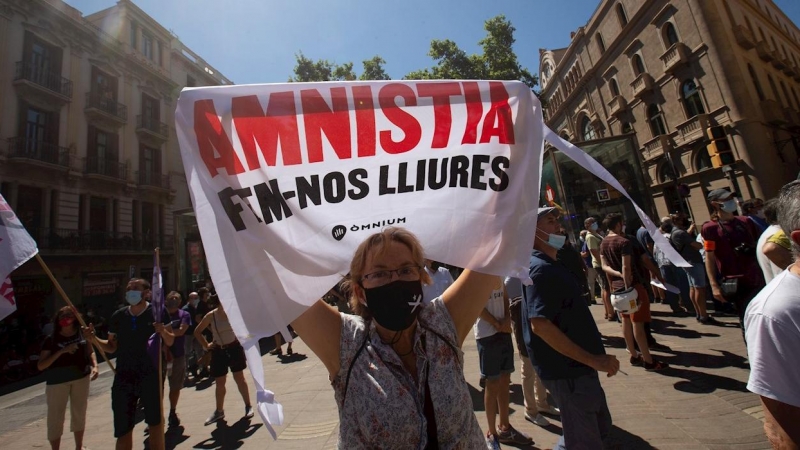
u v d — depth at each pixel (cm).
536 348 224
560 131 3028
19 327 1466
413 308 126
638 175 942
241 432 433
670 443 290
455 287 145
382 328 131
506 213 150
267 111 146
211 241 131
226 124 142
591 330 212
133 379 358
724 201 383
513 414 379
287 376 652
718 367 421
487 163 156
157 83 2367
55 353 398
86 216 1883
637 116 2070
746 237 372
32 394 853
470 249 147
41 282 1647
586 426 205
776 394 127
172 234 2348
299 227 141
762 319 135
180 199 2439
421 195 152
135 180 2155
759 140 1498
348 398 119
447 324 131
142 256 2122
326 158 148
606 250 469
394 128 155
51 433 393
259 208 138
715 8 1628
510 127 159
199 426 467
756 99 1577
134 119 2191
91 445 452
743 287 365
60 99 1806
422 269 137
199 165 136
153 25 2389
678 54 1722
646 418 332
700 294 611
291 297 132
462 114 158
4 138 1606
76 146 1862
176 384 481
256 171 141
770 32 2078
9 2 1661
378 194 150
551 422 353
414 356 129
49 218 1731
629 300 434
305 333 132
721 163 759
